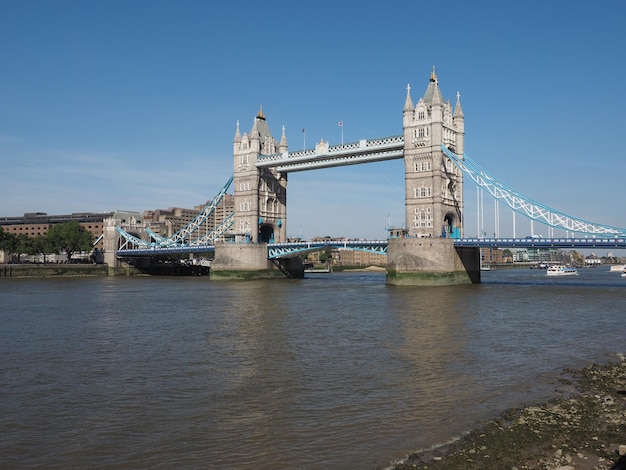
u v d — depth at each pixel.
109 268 178.25
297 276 155.88
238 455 21.56
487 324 53.56
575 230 102.56
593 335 47.50
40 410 27.22
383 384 31.20
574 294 88.06
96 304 75.88
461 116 122.88
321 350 40.81
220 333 48.88
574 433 22.61
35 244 179.38
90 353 40.56
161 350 41.44
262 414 26.22
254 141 148.50
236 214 151.62
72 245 182.00
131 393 29.95
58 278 157.38
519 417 24.84
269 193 153.38
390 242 113.81
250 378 32.81
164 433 23.95
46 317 61.38
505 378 32.44
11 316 62.41
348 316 59.84
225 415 26.16
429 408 26.78
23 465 20.95
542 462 19.95
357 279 150.25
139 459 21.36
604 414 24.95
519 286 107.88
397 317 58.81
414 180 118.38
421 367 35.28
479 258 123.81
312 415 25.98
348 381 31.91
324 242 131.75
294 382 31.77
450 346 42.28
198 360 37.78
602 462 19.89
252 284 121.69
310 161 139.88
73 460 21.34
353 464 20.56
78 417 26.14
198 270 188.50
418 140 118.00
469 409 26.53
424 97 119.94
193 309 68.44
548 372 33.88
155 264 188.38
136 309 69.00
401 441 22.58
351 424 24.69
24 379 33.06
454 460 20.38
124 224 183.75
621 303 73.50
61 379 33.03
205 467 20.58
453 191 121.06
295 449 22.03
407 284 110.06
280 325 53.47
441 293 90.19
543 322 55.12
